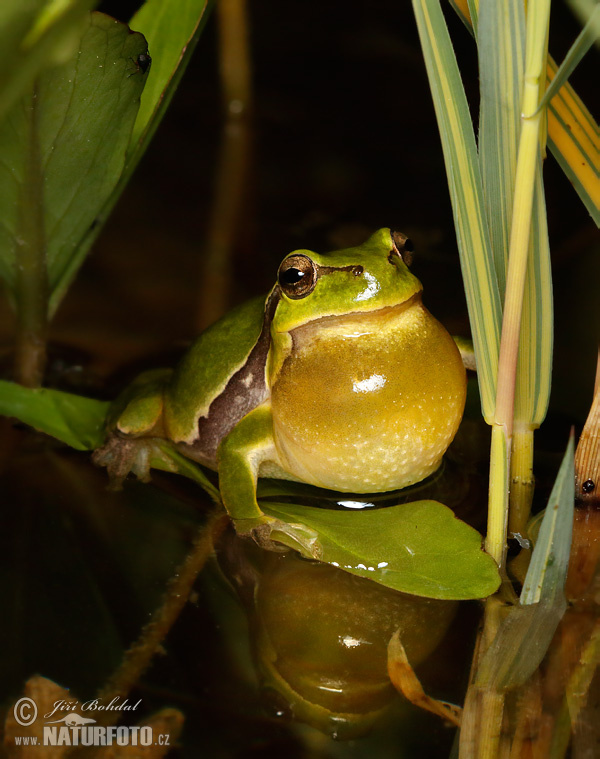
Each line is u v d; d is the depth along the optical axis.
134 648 0.29
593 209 0.30
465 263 0.29
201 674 0.29
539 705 0.29
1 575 0.30
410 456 0.31
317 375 0.31
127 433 0.32
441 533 0.30
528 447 0.31
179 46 0.32
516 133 0.29
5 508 0.31
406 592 0.30
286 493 0.32
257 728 0.29
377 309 0.30
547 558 0.29
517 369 0.30
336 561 0.30
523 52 0.29
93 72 0.31
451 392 0.31
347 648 0.29
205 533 0.31
